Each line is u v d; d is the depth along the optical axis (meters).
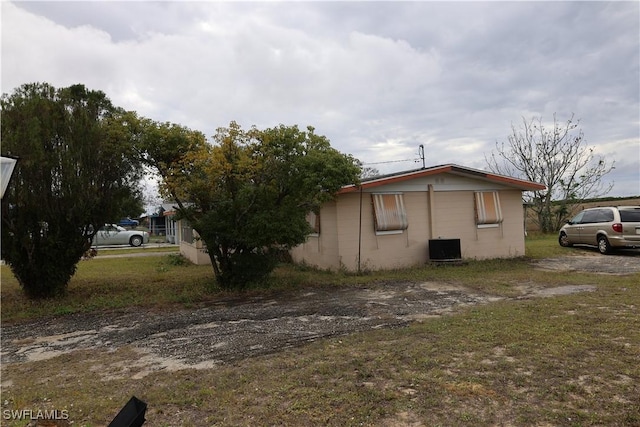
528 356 4.62
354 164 10.91
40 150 8.53
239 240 9.62
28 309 8.69
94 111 10.01
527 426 3.22
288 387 4.13
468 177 13.94
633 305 6.87
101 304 8.95
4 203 8.69
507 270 11.73
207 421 3.56
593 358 4.50
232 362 5.05
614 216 14.55
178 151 9.81
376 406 3.65
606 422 3.22
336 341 5.63
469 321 6.24
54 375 4.95
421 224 13.28
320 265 13.25
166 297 9.42
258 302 8.69
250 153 9.67
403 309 7.47
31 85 9.34
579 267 11.92
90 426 3.60
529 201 26.19
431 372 4.31
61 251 9.65
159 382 4.52
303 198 10.32
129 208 10.66
